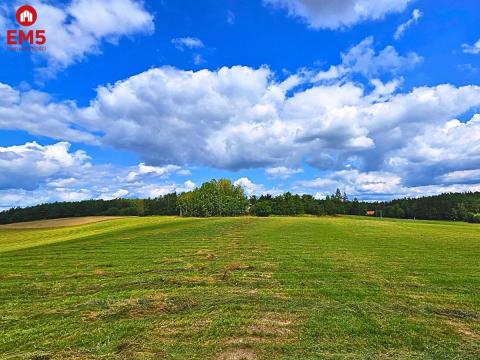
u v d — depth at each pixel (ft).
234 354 22.82
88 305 34.22
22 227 290.35
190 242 98.12
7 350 24.35
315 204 449.06
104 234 142.72
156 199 466.29
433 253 75.56
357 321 29.27
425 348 24.56
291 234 124.26
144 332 26.71
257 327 27.63
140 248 85.61
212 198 416.67
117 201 446.19
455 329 28.40
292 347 23.93
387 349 24.21
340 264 59.57
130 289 41.98
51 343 25.14
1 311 33.37
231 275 49.60
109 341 25.11
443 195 419.95
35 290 42.57
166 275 49.85
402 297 38.27
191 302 34.81
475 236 127.75
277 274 50.65
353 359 21.97
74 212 399.44
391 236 121.08
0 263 66.23
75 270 56.49
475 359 22.79
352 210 495.41
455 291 41.57
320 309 32.65
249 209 433.48
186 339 25.34
